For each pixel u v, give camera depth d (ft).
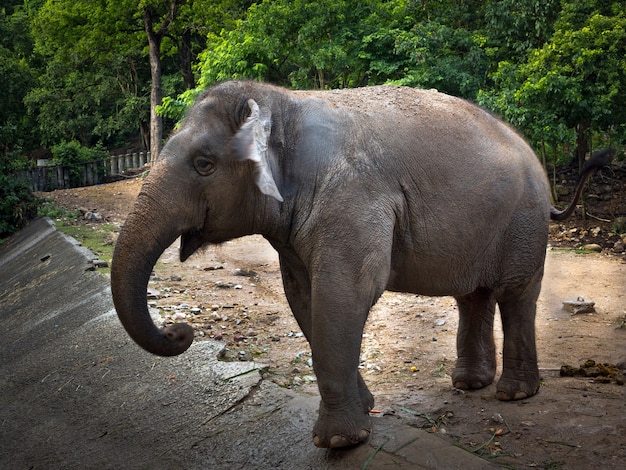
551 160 48.49
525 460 13.25
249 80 14.17
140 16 91.81
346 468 13.44
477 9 54.85
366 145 13.69
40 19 97.09
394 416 15.70
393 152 13.87
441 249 14.47
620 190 44.37
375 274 13.17
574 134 40.78
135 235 13.01
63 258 40.96
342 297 13.03
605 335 22.21
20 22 123.44
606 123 42.37
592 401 15.67
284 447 14.90
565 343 21.45
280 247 14.30
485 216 14.83
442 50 49.98
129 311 12.82
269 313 26.27
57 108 116.16
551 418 14.93
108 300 28.99
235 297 29.04
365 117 14.08
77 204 64.44
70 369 23.76
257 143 12.61
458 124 14.88
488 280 15.84
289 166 13.60
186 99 64.90
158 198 13.21
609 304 26.05
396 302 27.27
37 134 123.85
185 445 16.58
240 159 12.60
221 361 19.52
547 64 42.01
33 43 124.06
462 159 14.56
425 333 23.12
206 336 23.13
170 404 18.53
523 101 41.86
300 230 13.51
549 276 30.76
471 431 14.67
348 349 13.21
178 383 19.27
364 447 13.82
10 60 113.91
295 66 59.88
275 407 16.51
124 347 23.39
